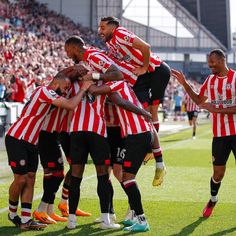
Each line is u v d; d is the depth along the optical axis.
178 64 81.88
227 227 9.14
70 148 9.08
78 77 9.15
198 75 81.19
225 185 13.43
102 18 9.41
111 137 9.58
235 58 85.56
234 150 9.63
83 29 65.12
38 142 9.39
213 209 10.57
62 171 9.53
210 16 81.00
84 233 8.73
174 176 15.02
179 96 46.56
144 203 11.20
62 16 64.50
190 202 11.32
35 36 46.66
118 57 9.44
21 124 8.97
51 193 9.45
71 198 9.02
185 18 81.50
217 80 9.56
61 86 8.96
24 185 9.01
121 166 9.59
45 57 40.38
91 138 8.88
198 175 15.23
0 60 30.88
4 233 8.70
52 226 9.23
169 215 10.06
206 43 82.31
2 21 46.69
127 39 9.13
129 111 8.87
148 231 8.85
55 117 9.34
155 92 10.17
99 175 9.01
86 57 9.20
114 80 8.90
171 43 81.88
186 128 36.81
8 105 24.03
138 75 9.46
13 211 9.11
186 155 20.44
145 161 9.91
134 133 8.84
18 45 39.09
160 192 12.51
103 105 9.09
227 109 9.43
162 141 26.75
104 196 8.99
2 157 18.95
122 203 11.20
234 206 10.90
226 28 81.50
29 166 9.05
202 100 9.91
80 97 8.81
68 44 9.39
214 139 9.74
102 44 63.88
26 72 28.62
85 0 71.44
